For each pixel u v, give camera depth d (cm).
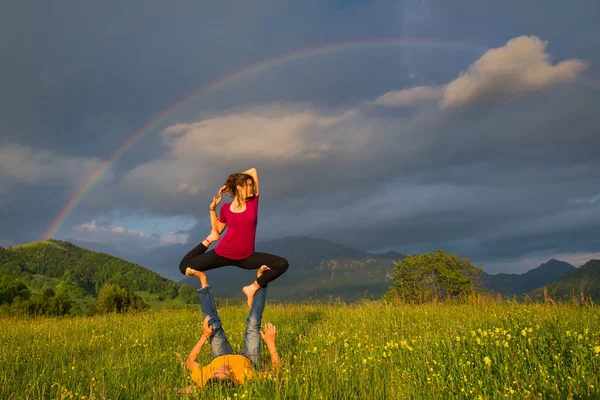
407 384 510
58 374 628
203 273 638
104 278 18275
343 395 496
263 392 497
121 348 866
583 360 537
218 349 602
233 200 659
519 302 1261
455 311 1242
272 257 636
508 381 495
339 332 891
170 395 519
